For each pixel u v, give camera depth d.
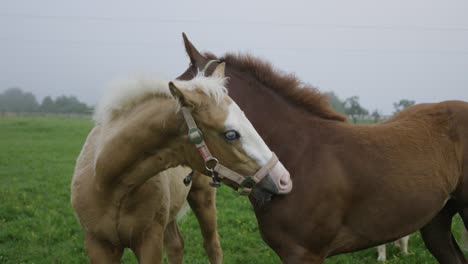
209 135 2.47
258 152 2.49
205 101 2.46
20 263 4.62
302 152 2.96
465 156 3.16
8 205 6.76
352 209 2.92
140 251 2.99
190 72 3.49
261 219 2.97
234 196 7.80
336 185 2.85
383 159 2.95
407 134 3.09
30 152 14.49
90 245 2.96
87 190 2.85
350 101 25.80
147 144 2.59
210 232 4.27
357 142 2.99
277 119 3.08
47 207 6.90
